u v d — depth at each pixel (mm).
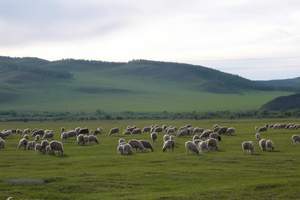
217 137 84312
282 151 68312
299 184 42562
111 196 39250
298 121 182375
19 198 38906
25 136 97250
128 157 62219
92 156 64375
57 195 40031
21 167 54719
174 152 67688
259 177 46844
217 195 38844
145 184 44156
